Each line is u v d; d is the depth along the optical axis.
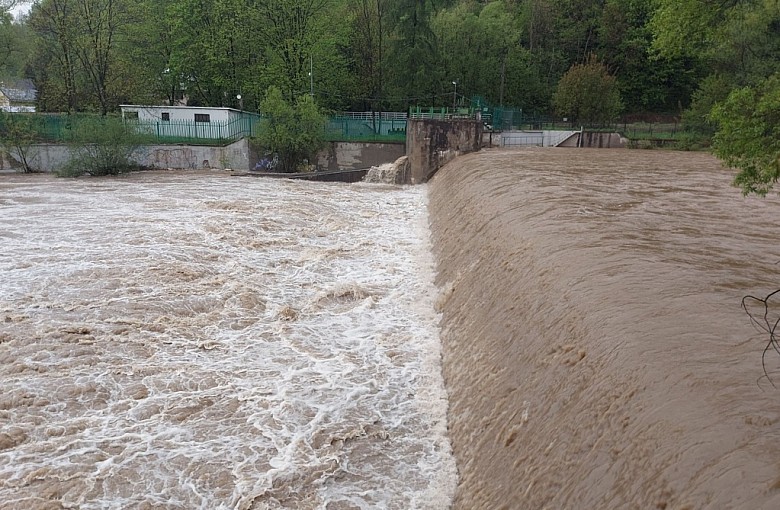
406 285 15.49
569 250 10.49
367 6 55.00
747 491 4.21
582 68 51.34
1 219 21.09
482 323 10.44
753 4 31.03
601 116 52.09
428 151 35.75
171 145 38.12
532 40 68.69
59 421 8.97
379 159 39.38
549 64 67.56
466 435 8.34
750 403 5.22
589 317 7.66
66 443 8.45
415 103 51.75
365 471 8.02
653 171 24.61
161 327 12.27
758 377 5.67
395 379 10.45
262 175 35.94
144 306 13.18
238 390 9.99
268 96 38.56
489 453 7.43
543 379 7.41
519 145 44.16
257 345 11.76
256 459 8.20
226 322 12.77
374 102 53.34
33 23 46.19
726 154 6.92
